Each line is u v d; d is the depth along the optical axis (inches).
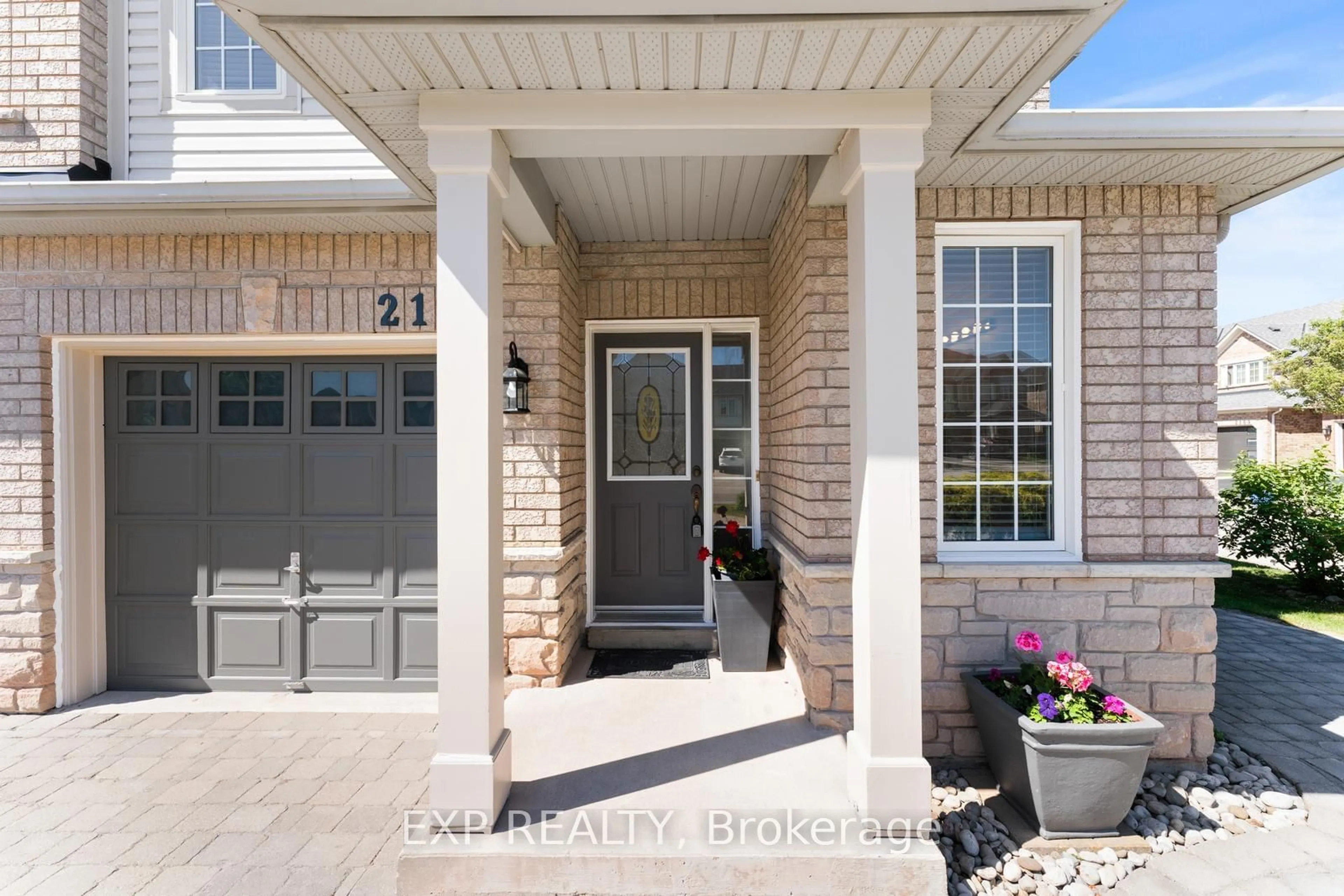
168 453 172.9
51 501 160.9
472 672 94.0
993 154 116.9
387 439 172.2
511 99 93.7
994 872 101.4
